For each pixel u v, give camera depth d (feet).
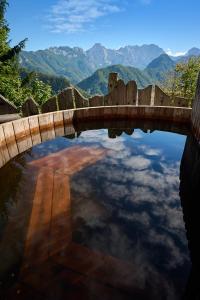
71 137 17.19
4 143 14.30
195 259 6.70
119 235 7.51
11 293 5.57
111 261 6.48
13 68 40.47
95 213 8.59
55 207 8.85
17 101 33.47
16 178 11.03
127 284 5.82
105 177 11.32
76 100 21.98
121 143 16.10
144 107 20.70
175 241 7.36
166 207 9.11
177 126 19.88
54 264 6.31
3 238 7.25
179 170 12.26
